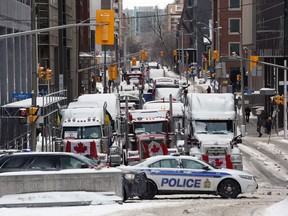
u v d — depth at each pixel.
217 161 85.62
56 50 184.38
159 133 88.06
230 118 91.75
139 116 89.75
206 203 52.44
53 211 43.31
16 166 57.38
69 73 188.62
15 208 46.28
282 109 164.62
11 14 128.12
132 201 56.53
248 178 62.09
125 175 55.69
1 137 108.62
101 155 84.12
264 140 134.38
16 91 138.88
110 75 160.88
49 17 172.88
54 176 50.50
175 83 175.00
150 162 61.03
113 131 99.75
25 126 108.19
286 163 100.06
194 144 89.88
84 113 89.56
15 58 138.88
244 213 43.44
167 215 41.97
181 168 61.28
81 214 41.66
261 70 182.00
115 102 105.81
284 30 169.75
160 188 60.72
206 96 94.12
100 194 50.72
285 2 168.25
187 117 93.50
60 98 121.38
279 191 71.88
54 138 95.62
